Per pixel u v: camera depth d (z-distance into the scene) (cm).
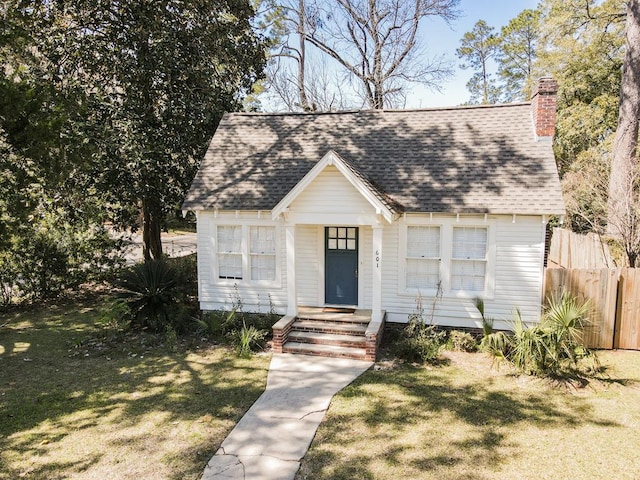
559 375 948
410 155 1278
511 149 1215
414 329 1152
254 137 1468
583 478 616
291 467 643
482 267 1156
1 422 780
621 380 939
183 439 720
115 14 1662
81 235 1658
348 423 770
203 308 1359
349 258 1273
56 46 1616
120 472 633
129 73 1655
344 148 1351
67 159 980
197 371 1004
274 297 1300
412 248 1195
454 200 1134
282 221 1265
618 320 1122
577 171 2314
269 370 1008
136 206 1912
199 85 1772
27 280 1566
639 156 1902
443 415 796
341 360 1069
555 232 2188
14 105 843
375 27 2881
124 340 1211
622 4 2647
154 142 1642
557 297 1124
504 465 646
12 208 972
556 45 3081
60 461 662
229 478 616
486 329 1078
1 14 1190
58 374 991
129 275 1302
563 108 3017
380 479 614
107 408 831
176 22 1695
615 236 1631
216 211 1291
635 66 1806
